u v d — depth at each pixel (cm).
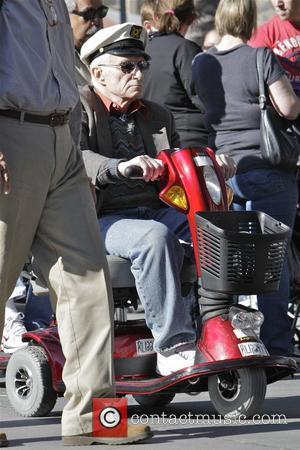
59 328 1548
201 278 1733
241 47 2339
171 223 1945
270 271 1708
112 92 1966
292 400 1944
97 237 1543
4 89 1450
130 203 1955
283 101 2281
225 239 1678
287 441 1572
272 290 1720
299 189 2497
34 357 1808
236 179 2339
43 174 1497
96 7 2391
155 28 2595
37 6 1500
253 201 2336
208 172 1788
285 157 2286
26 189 1488
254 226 1775
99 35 1964
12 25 1469
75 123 1652
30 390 1811
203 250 1722
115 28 1952
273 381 1823
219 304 1753
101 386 1523
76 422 1534
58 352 1802
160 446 1538
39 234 1549
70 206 1538
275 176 2317
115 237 1803
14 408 1844
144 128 2006
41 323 2253
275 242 1695
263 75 2297
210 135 2417
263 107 2298
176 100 2570
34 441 1588
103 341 1523
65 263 1533
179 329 1756
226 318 1750
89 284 1528
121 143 1970
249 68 2316
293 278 2425
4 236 1496
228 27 2352
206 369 1681
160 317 1759
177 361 1759
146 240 1761
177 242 1794
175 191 1783
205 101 2395
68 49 1555
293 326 2441
